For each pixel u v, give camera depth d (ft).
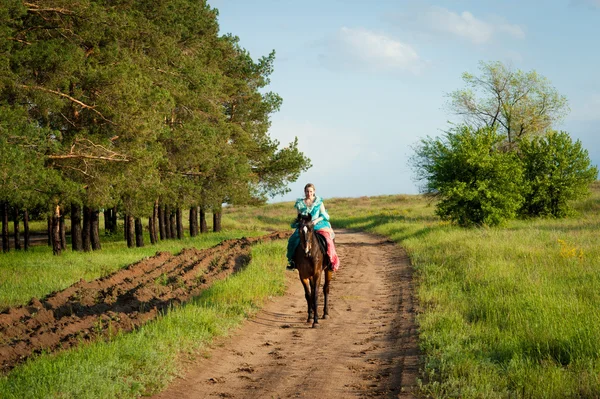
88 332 30.19
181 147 100.99
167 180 100.99
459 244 69.77
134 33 78.95
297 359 28.68
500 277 44.62
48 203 75.10
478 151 97.04
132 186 78.84
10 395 20.07
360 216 191.52
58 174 68.54
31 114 67.36
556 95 137.69
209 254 72.74
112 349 25.81
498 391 20.59
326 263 37.55
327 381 24.79
